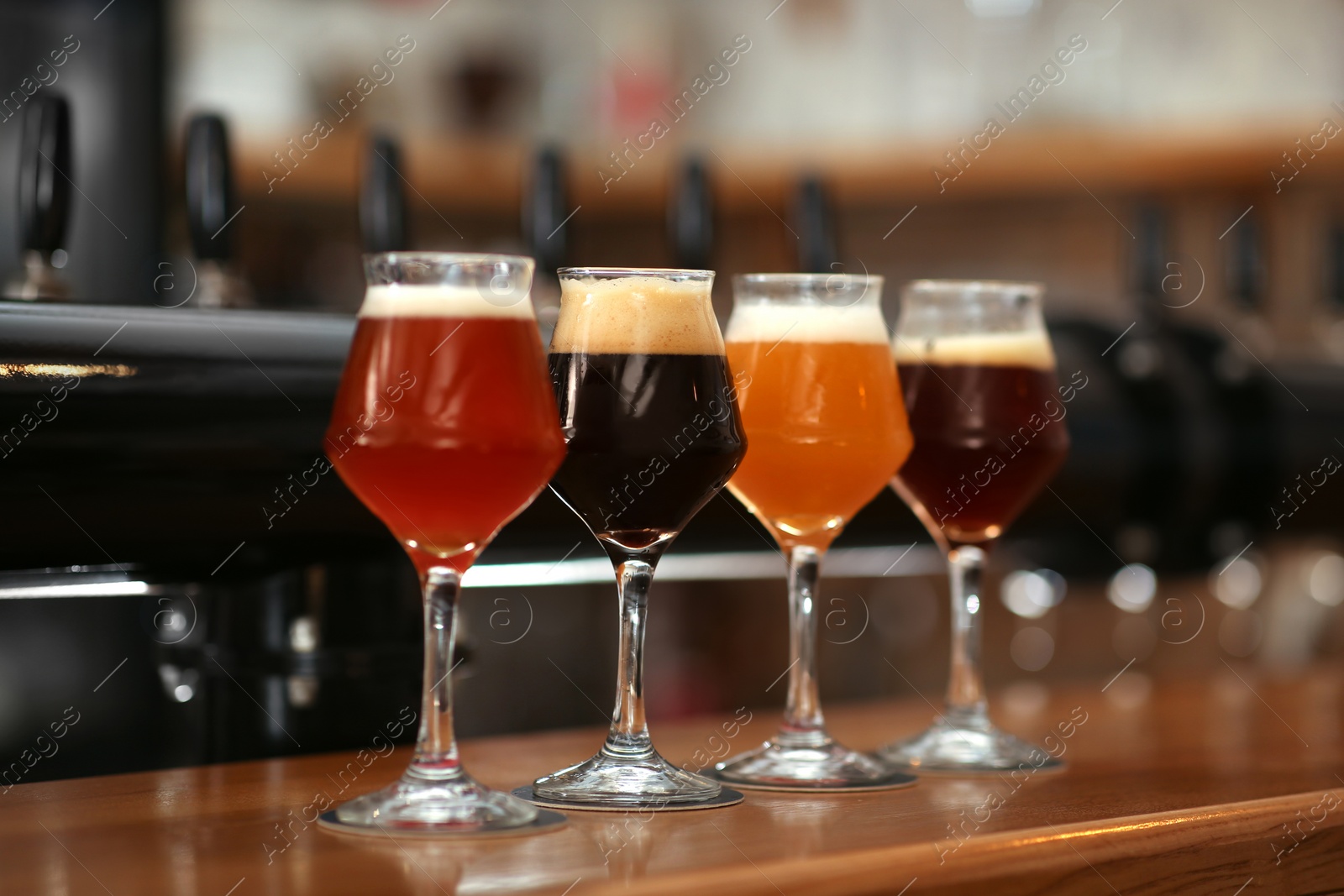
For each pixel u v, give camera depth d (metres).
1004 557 2.10
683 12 3.62
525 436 0.95
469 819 0.97
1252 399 1.95
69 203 1.38
